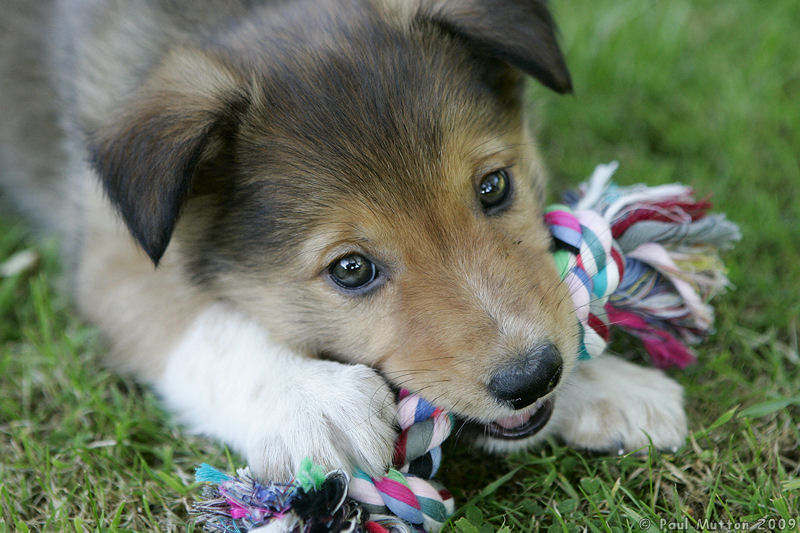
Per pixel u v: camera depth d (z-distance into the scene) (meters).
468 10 0.69
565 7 0.93
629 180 0.80
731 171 0.80
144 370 0.72
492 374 0.64
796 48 0.87
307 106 0.66
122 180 0.66
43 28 0.77
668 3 0.91
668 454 0.68
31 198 0.81
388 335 0.66
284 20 0.68
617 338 0.72
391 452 0.65
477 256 0.66
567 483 0.67
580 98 0.85
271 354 0.68
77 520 0.66
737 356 0.72
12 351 0.76
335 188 0.66
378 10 0.68
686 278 0.68
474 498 0.67
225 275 0.69
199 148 0.66
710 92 0.85
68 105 0.74
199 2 0.70
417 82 0.66
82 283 0.74
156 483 0.69
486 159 0.67
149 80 0.68
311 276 0.67
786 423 0.69
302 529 0.63
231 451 0.69
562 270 0.67
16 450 0.71
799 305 0.73
